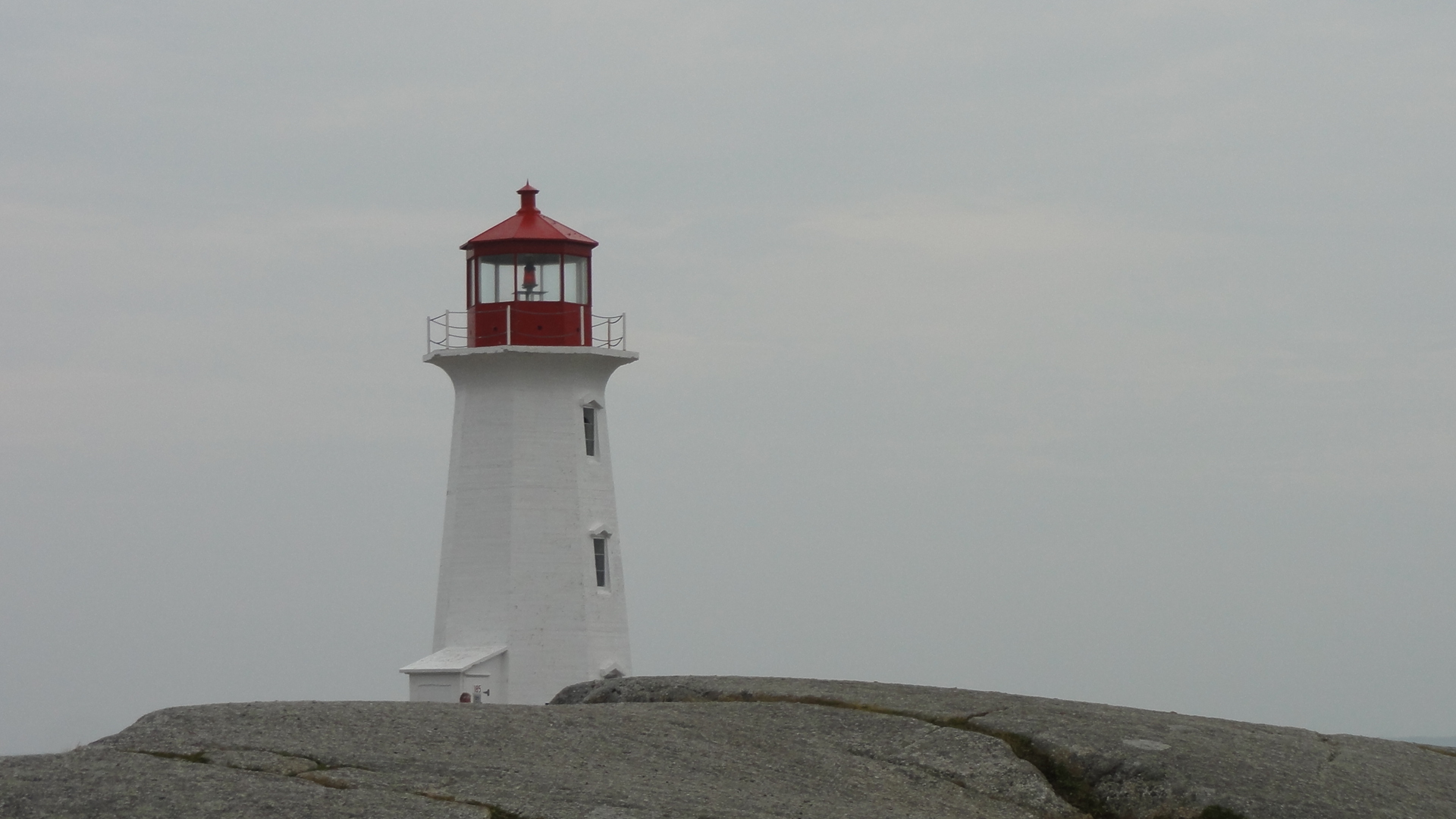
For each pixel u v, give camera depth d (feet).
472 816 134.72
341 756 147.74
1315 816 156.15
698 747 162.91
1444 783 172.86
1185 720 184.24
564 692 206.49
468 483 301.22
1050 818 158.10
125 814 130.62
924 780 162.81
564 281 305.73
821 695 188.65
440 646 299.79
